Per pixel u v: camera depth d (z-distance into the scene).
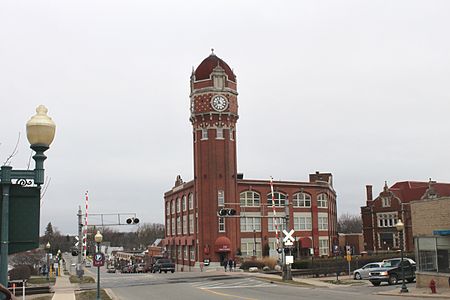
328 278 49.75
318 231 86.50
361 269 46.81
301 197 85.56
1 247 5.87
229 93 76.06
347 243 104.94
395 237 89.56
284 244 45.00
